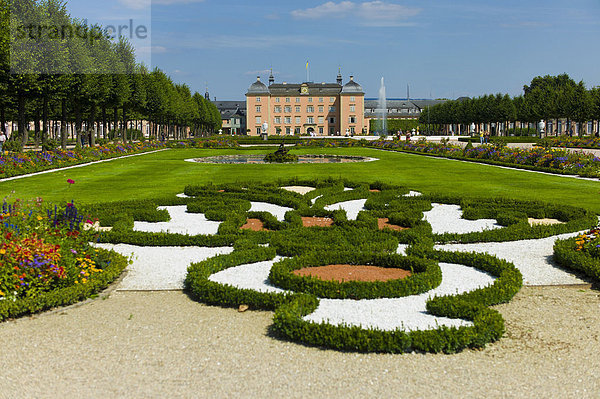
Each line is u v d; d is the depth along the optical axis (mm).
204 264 9469
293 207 16234
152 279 9445
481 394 5422
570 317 7492
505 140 80125
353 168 30828
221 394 5434
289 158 36969
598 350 6406
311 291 8367
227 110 198125
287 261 9555
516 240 12211
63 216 9562
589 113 81438
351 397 5359
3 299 7793
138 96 62812
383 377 5781
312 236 11797
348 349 6465
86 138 56469
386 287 8258
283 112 140500
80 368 6004
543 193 19719
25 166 28234
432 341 6363
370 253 10039
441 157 42406
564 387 5555
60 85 41344
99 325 7277
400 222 13656
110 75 52812
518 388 5543
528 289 8797
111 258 9742
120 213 14141
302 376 5797
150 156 44375
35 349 6500
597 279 9164
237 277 9422
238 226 13258
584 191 20219
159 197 18438
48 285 8148
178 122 100500
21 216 9461
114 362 6141
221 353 6371
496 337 6734
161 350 6461
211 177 25750
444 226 13820
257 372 5891
